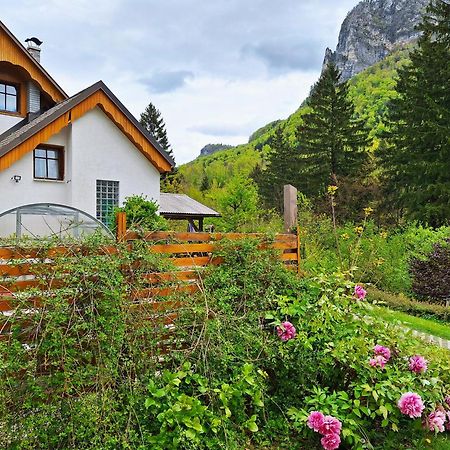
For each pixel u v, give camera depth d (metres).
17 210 9.01
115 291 3.58
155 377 3.70
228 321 4.28
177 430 3.31
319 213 19.39
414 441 3.88
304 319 4.51
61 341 3.27
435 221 21.66
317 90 33.47
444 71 22.77
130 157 12.44
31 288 3.39
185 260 4.58
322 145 32.03
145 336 3.84
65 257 3.59
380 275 12.87
